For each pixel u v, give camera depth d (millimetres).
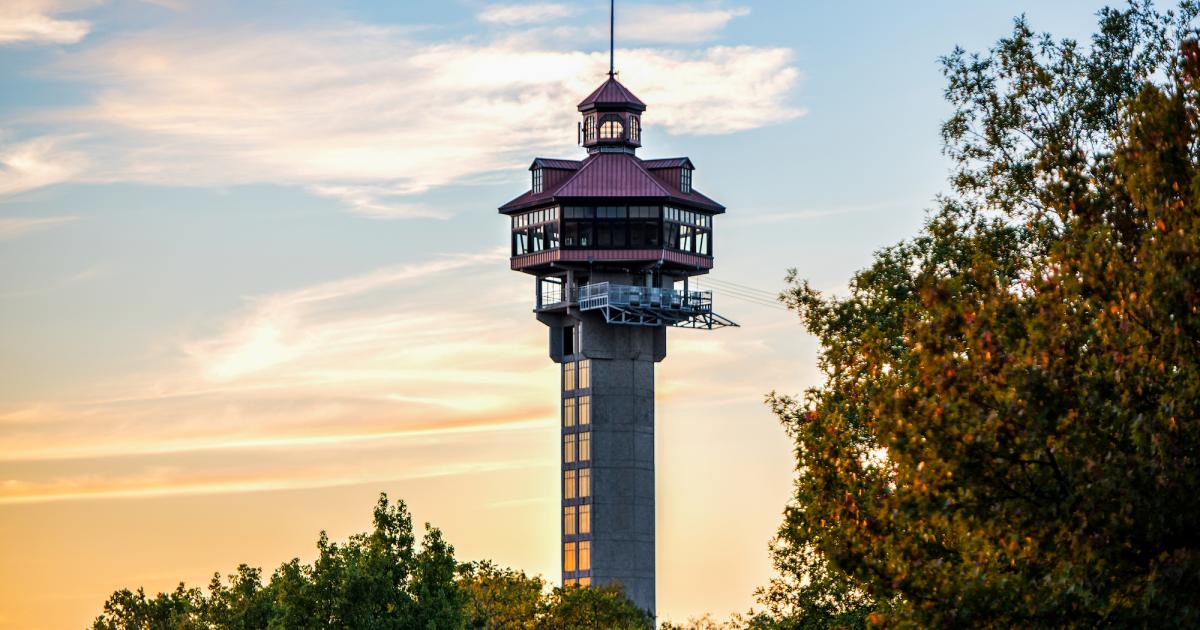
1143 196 64938
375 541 179625
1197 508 57938
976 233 103750
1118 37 102688
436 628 174375
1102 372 60375
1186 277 60000
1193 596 57281
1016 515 60438
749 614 134750
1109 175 78875
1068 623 59281
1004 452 60188
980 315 63344
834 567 69375
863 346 75438
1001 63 104562
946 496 61906
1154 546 58344
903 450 62844
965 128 105188
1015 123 103062
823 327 108562
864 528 69000
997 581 60625
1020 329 63656
